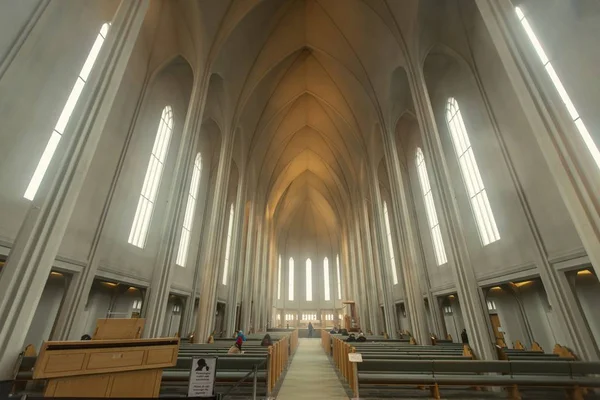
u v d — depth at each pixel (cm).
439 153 1062
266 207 2980
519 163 996
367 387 695
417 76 1205
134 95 1194
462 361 607
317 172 3381
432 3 1173
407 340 1453
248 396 610
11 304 474
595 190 478
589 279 861
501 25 640
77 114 612
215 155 2117
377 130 1933
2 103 623
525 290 1135
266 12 1555
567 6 755
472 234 1297
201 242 1933
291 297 4212
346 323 2806
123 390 411
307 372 953
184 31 1305
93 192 955
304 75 2136
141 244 1262
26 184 691
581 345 779
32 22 693
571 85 755
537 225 927
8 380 456
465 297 902
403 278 1448
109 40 694
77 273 889
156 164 1380
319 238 4481
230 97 1698
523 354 848
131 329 452
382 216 1956
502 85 1058
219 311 2356
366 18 1485
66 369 362
